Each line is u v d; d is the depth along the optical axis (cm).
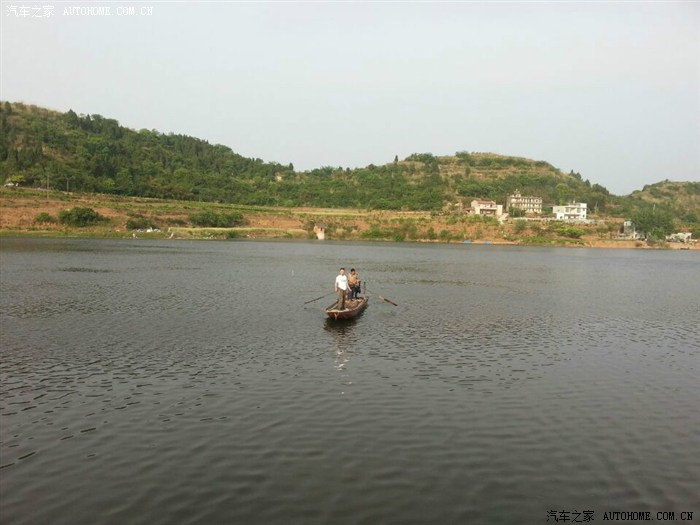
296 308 3716
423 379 2083
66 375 2056
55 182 17050
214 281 5231
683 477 1334
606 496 1239
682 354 2609
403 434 1553
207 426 1588
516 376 2158
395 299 4359
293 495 1212
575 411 1772
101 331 2842
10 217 12800
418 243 15412
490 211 19725
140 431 1545
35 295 4047
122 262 6969
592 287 5544
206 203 18825
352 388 1955
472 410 1758
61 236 12412
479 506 1183
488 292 4931
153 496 1204
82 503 1174
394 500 1198
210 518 1120
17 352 2381
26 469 1318
